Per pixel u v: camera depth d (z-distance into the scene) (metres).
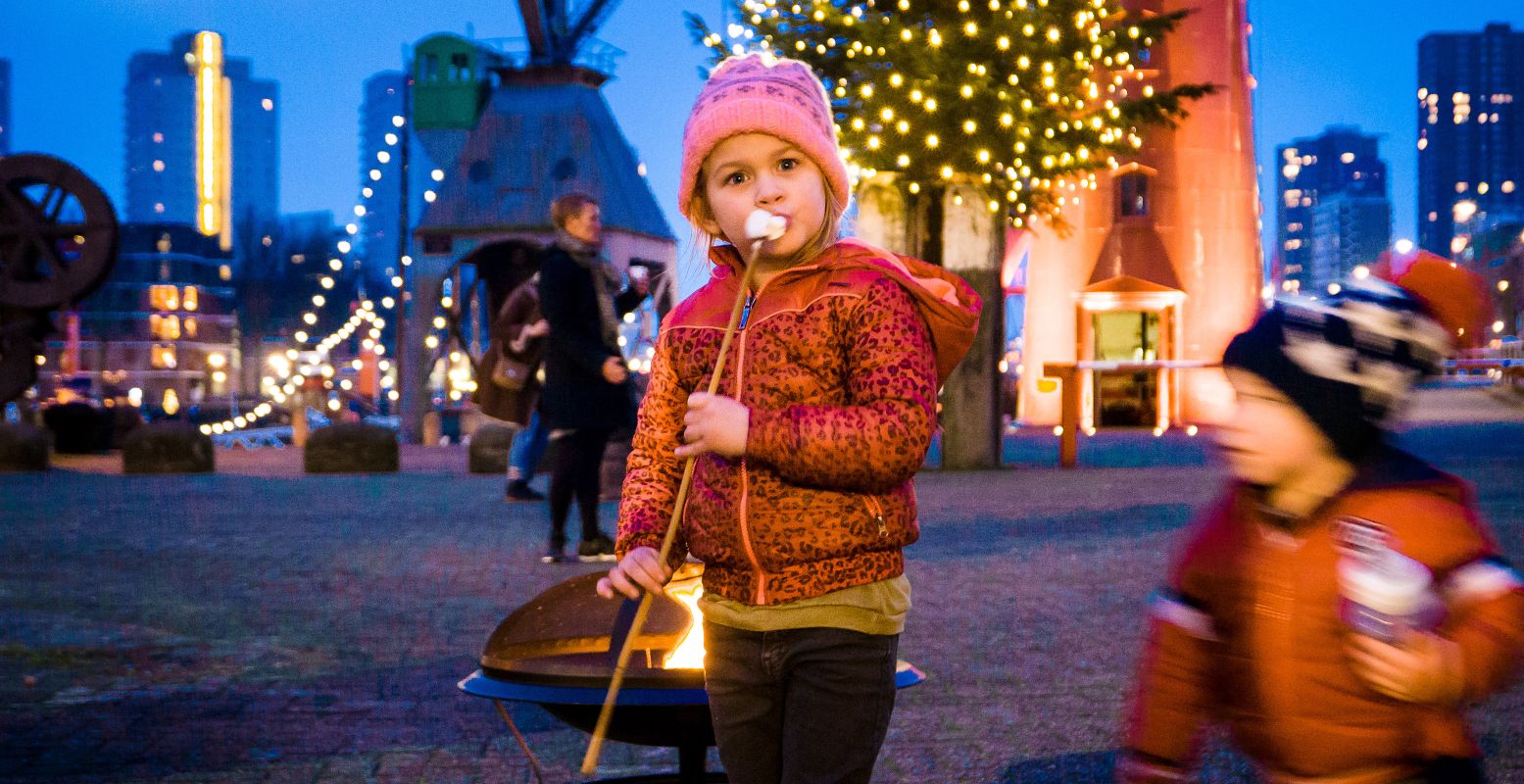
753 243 2.47
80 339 91.44
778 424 2.33
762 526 2.42
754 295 2.60
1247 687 2.24
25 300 22.56
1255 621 2.20
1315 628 2.14
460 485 16.45
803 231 2.53
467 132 35.72
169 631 6.72
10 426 19.83
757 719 2.51
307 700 5.32
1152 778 2.38
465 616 7.11
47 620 6.98
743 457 2.42
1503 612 2.03
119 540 10.62
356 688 5.52
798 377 2.46
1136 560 8.84
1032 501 12.88
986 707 5.10
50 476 18.59
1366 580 2.04
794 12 15.82
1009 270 24.94
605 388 8.83
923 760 4.43
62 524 11.87
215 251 99.81
